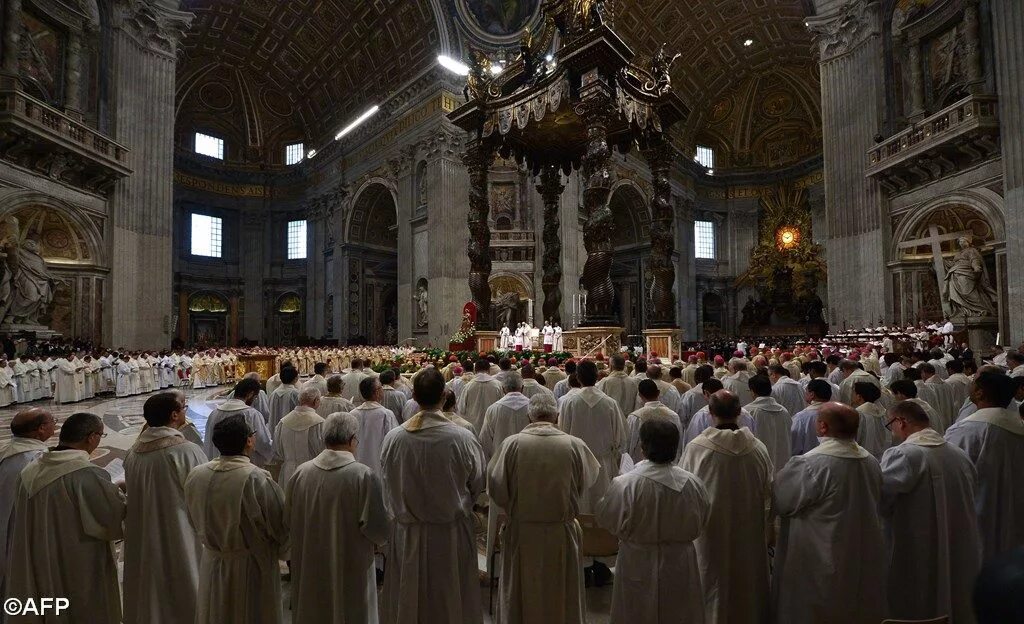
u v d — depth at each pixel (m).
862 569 2.92
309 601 3.00
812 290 33.56
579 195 26.84
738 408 3.41
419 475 3.15
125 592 3.24
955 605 3.06
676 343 12.17
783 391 6.36
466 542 3.29
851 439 3.09
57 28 16.95
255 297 35.31
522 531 3.21
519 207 26.44
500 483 3.19
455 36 25.64
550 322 13.94
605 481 3.94
